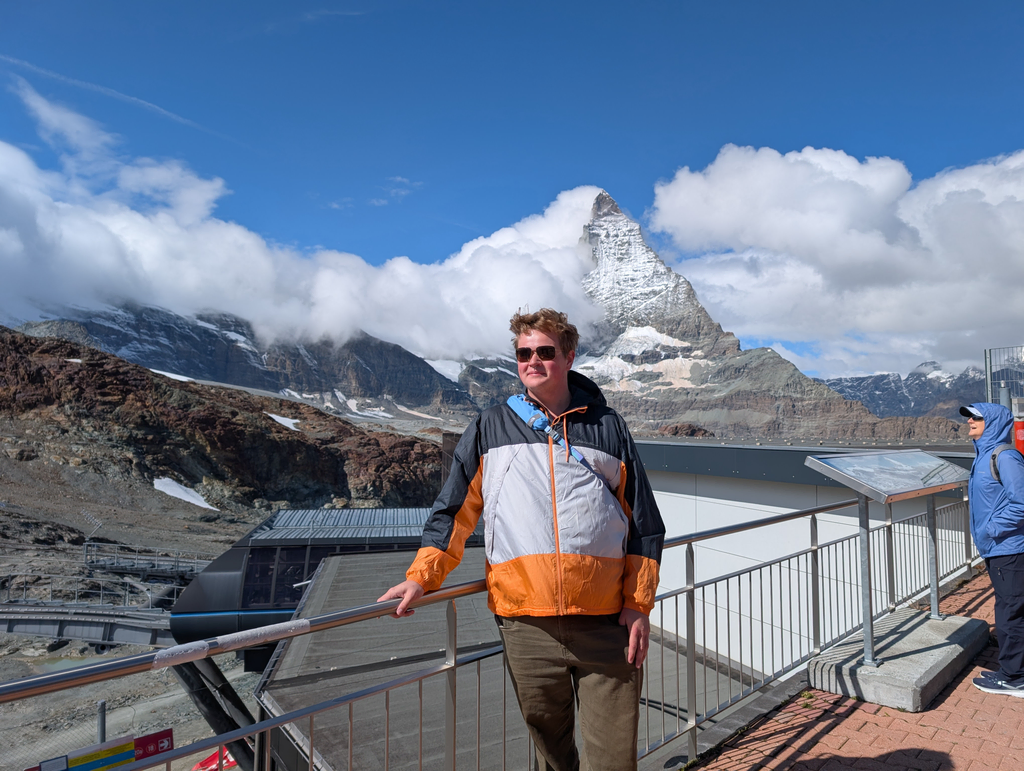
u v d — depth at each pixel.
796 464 9.69
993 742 3.64
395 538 23.17
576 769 2.47
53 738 24.72
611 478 2.27
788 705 4.28
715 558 11.11
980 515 4.38
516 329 2.40
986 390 10.76
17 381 110.12
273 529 24.31
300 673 6.62
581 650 2.17
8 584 44.59
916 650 4.71
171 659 1.69
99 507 80.19
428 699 5.76
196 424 113.31
